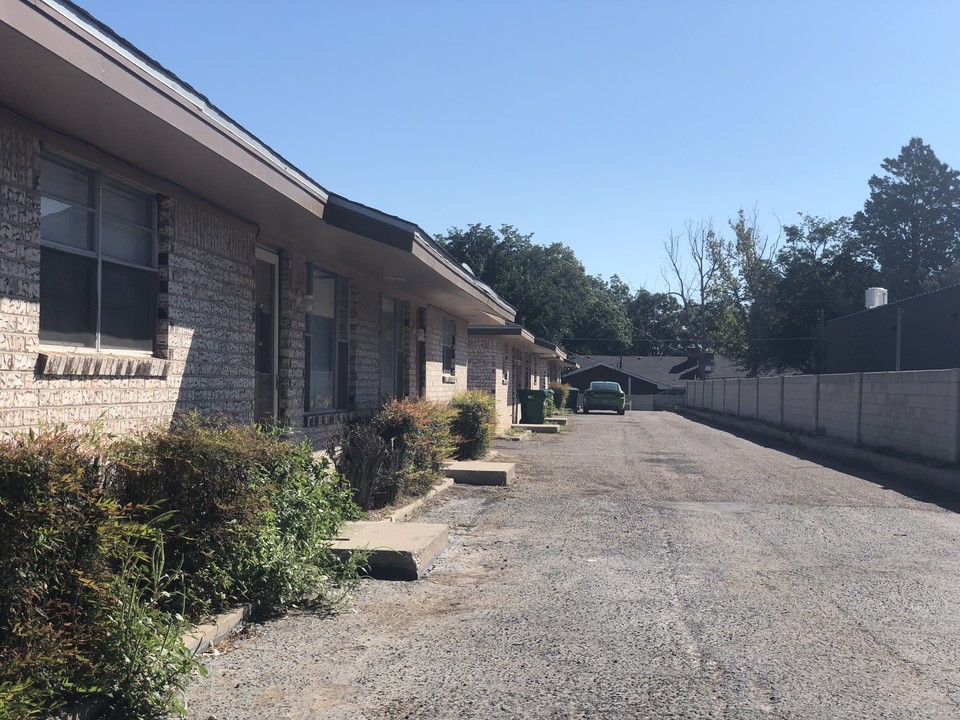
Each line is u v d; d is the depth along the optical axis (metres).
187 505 6.02
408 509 11.30
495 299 19.28
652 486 14.61
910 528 10.68
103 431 6.59
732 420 35.09
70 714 4.24
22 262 5.91
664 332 102.94
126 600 4.70
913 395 17.73
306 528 7.39
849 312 57.44
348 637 6.05
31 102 5.68
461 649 5.81
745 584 7.71
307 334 11.80
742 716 4.69
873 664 5.57
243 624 6.28
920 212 61.84
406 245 9.87
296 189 8.55
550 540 9.73
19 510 4.16
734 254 73.19
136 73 5.65
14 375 5.80
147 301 7.66
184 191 8.01
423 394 17.61
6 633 4.16
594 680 5.23
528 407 33.41
